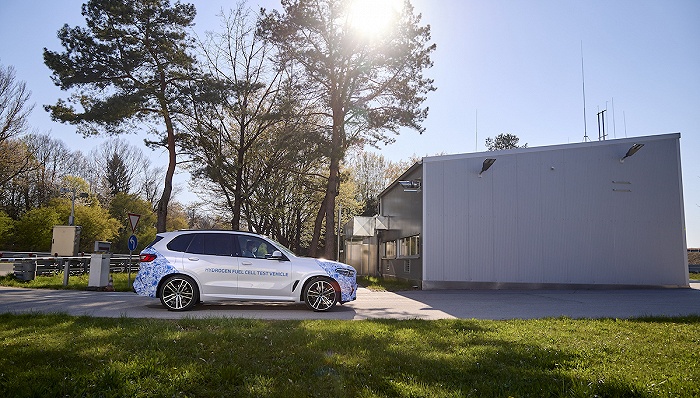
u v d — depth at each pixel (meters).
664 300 14.70
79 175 63.81
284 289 11.20
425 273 19.39
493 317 10.65
